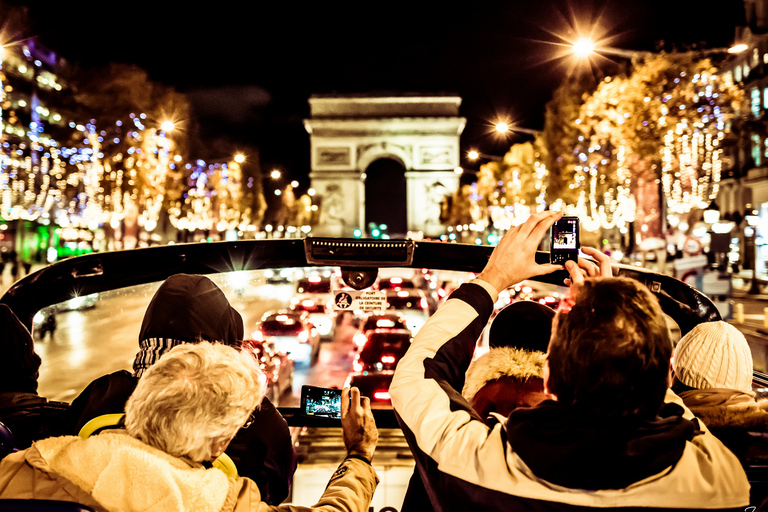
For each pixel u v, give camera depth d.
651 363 1.34
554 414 1.40
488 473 1.41
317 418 2.88
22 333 2.76
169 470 1.43
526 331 2.07
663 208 29.45
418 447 1.54
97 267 3.16
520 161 57.59
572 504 1.34
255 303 3.52
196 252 3.26
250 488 1.58
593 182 40.72
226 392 1.58
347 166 79.69
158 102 46.19
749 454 2.03
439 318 1.65
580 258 1.91
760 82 33.94
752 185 35.91
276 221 100.00
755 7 32.84
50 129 45.16
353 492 1.79
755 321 18.06
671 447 1.33
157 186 46.25
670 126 27.91
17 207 43.78
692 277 16.44
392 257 3.33
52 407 2.72
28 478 1.46
